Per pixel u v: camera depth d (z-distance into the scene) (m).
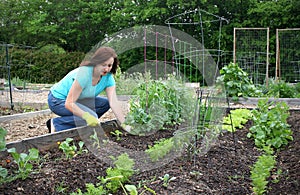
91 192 2.74
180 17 18.16
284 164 3.67
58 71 18.36
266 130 4.41
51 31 21.67
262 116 4.58
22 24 23.45
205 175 3.19
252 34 16.09
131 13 19.28
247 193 2.91
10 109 7.25
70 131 4.08
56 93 4.48
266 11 16.77
